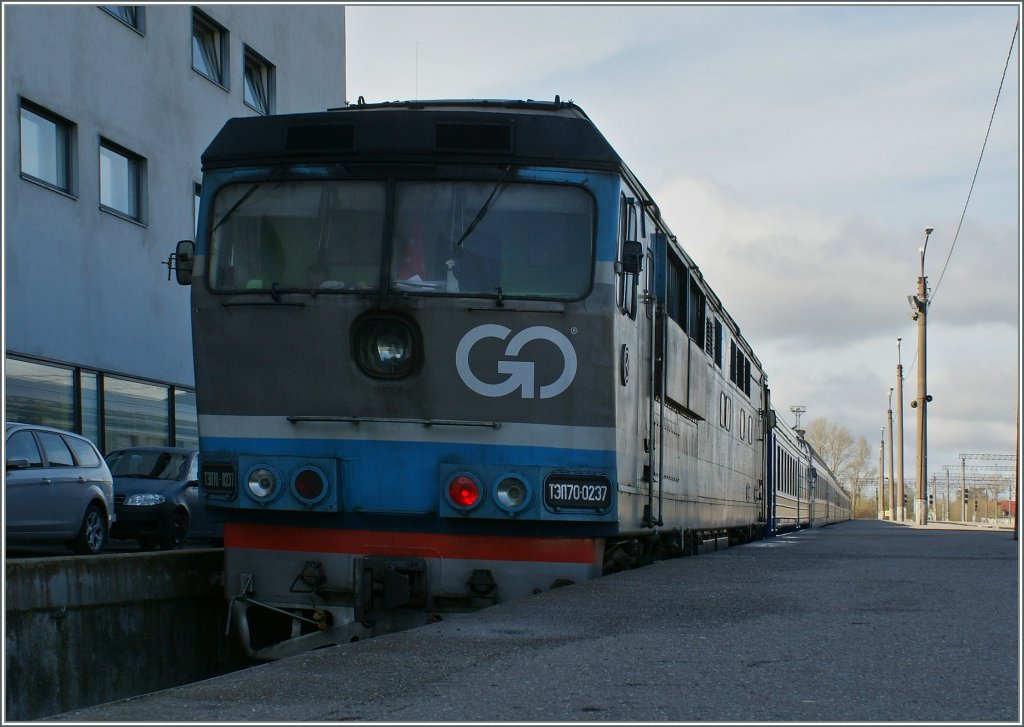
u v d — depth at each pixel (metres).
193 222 28.39
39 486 15.05
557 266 9.12
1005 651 6.17
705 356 15.62
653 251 11.52
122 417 25.42
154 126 26.72
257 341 9.31
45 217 22.64
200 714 4.57
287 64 33.38
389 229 9.20
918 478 50.12
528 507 8.86
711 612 7.78
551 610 7.81
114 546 21.28
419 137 9.28
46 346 22.58
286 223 9.39
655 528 11.77
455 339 9.05
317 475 9.02
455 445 9.03
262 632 10.14
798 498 38.25
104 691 10.11
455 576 8.97
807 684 5.23
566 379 9.02
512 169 9.23
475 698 4.89
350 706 4.73
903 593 9.19
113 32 25.11
